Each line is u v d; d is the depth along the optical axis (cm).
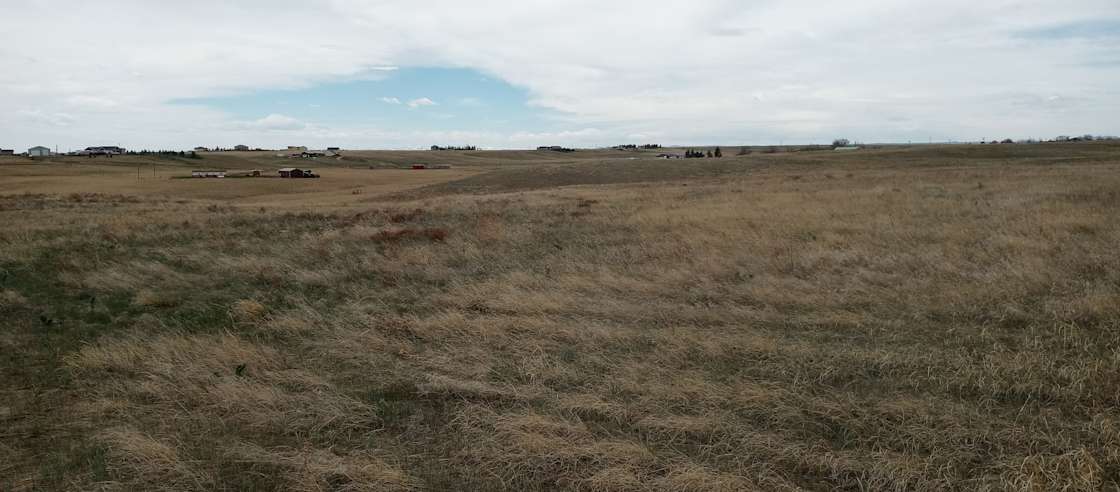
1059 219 1324
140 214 2273
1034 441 455
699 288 948
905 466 429
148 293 963
